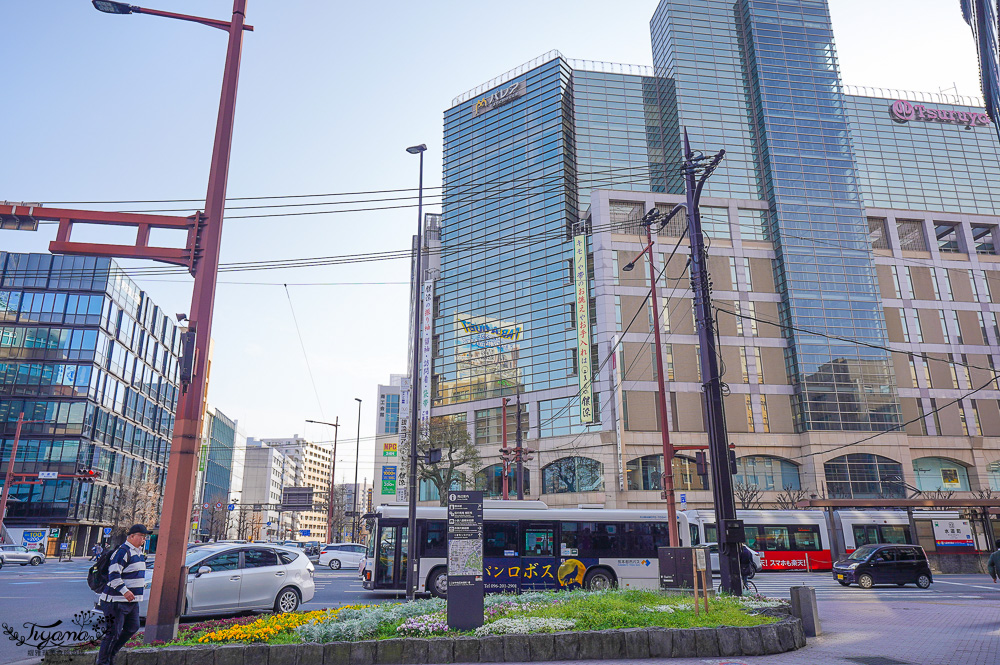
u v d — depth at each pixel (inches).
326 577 1119.0
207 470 4338.1
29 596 745.6
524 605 482.3
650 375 2144.4
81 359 2551.7
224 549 572.4
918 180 2790.4
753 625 400.5
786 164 2460.6
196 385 429.7
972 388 2359.7
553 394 2265.0
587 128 2704.2
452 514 420.5
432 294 2728.8
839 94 2608.3
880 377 2241.6
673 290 2249.0
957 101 3034.0
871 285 2345.0
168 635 385.4
